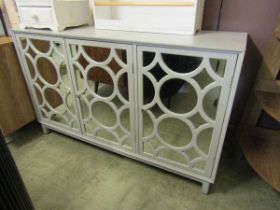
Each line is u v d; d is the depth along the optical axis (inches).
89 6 49.1
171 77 33.2
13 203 21.4
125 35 36.6
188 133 49.2
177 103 45.1
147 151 44.8
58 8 41.0
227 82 29.2
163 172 45.3
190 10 38.0
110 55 36.7
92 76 50.7
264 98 36.5
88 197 40.3
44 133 58.3
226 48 27.2
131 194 40.6
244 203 38.5
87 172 45.6
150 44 31.8
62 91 48.0
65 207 38.6
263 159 39.5
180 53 30.7
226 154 49.3
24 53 47.5
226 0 39.4
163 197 39.9
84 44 38.2
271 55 36.2
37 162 48.5
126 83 41.4
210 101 36.9
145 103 40.1
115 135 46.3
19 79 51.3
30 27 45.6
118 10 46.7
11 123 51.9
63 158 49.6
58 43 42.0
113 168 46.5
